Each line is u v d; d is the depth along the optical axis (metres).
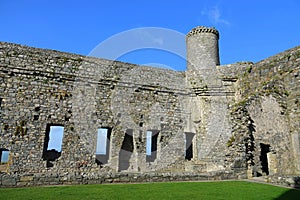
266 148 14.68
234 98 18.86
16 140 14.67
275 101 15.57
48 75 16.12
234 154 13.66
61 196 7.09
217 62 21.88
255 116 14.48
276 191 8.59
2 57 15.30
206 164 17.77
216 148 17.91
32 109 15.41
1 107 14.79
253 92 16.09
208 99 19.20
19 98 15.25
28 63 15.80
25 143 14.82
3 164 17.56
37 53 16.20
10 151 14.42
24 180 8.88
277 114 15.37
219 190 8.56
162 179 10.84
